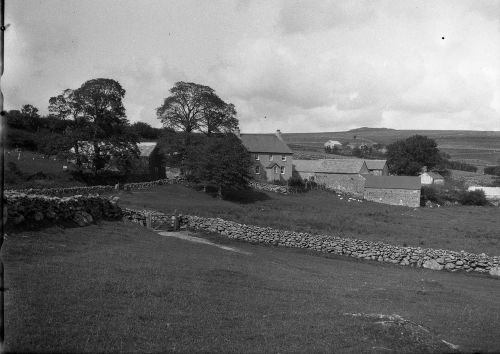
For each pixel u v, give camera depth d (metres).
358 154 192.38
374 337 12.12
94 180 68.00
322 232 46.03
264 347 11.11
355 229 50.62
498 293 23.16
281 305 15.56
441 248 40.03
